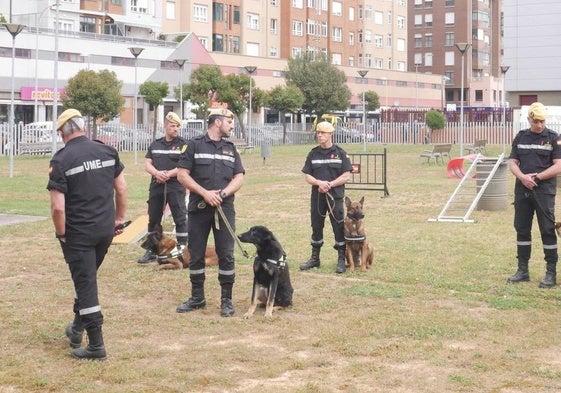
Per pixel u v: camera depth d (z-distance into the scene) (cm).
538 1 8306
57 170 646
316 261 1062
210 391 573
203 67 5203
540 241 1259
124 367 630
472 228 1441
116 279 999
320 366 634
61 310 834
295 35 8288
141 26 6456
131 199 2033
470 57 10719
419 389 575
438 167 3262
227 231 810
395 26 9906
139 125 5175
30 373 617
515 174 931
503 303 844
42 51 5250
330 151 1025
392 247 1226
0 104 5025
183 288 945
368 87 8212
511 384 585
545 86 8350
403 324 760
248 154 4353
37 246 1259
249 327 759
